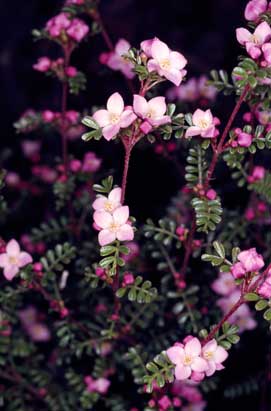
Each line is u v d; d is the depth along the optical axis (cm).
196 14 98
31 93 96
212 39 95
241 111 77
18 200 82
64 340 68
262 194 68
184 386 69
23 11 102
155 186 80
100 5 99
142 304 68
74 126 72
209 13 98
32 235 75
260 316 72
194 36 96
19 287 66
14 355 73
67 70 69
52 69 69
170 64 58
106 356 70
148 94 66
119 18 98
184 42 95
